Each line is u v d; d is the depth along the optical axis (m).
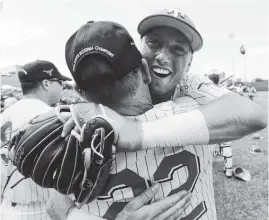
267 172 3.89
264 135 5.79
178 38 0.85
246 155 4.73
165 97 0.93
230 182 3.72
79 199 0.75
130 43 0.73
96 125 0.67
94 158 0.67
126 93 0.75
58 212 1.02
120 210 0.79
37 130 0.72
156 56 0.86
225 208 3.04
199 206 0.89
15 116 1.82
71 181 0.70
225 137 0.75
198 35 0.86
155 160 0.77
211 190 0.98
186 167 0.80
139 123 0.77
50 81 2.15
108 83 0.71
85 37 0.69
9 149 0.82
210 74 3.52
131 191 0.78
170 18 0.82
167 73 0.87
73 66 0.72
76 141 0.68
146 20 0.84
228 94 0.85
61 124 0.72
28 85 2.11
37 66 2.12
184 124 0.74
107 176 0.74
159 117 0.81
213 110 0.77
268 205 3.00
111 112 0.74
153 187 0.77
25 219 1.87
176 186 0.80
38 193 1.87
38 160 0.69
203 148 0.85
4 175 1.91
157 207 0.77
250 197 3.21
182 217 0.85
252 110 0.77
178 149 0.79
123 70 0.71
